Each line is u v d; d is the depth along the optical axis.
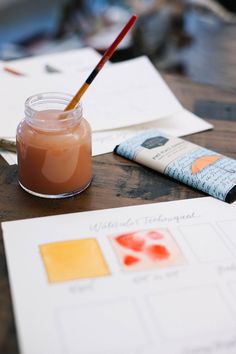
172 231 0.42
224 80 0.75
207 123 0.58
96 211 0.44
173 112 0.58
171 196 0.46
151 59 0.85
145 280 0.37
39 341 0.33
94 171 0.49
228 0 1.14
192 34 0.91
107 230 0.42
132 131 0.56
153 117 0.57
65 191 0.45
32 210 0.44
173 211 0.44
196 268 0.38
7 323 0.35
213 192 0.46
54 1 1.28
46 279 0.37
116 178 0.49
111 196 0.46
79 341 0.33
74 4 1.09
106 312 0.35
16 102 0.57
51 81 0.62
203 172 0.48
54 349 0.33
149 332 0.34
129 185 0.48
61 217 0.43
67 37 1.05
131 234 0.42
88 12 1.09
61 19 1.11
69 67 0.69
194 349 0.33
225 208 0.45
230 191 0.45
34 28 1.26
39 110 0.46
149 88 0.62
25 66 0.68
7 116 0.55
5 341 0.34
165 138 0.53
